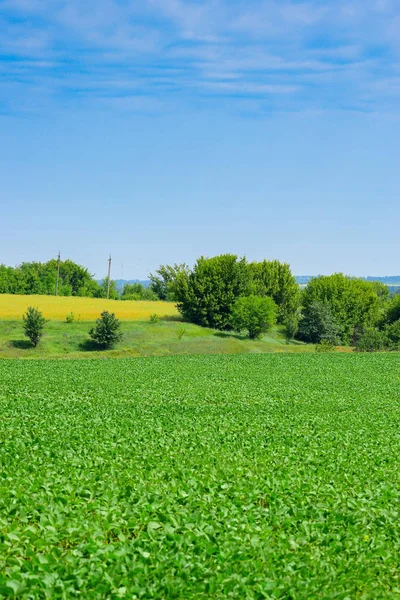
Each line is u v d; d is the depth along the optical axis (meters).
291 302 127.94
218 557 11.24
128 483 16.03
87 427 25.89
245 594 10.02
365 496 16.02
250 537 12.38
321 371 59.22
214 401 37.56
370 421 30.64
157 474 17.20
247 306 100.06
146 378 49.41
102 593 9.70
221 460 19.83
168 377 50.66
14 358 72.19
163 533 12.24
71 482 15.71
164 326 99.19
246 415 31.50
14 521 12.62
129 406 33.75
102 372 53.34
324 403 37.78
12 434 23.77
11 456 19.11
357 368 62.47
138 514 13.47
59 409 31.50
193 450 21.48
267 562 11.25
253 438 24.47
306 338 110.06
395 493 16.30
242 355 74.69
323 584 10.52
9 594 9.43
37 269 194.88
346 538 12.70
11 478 15.86
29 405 32.75
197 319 107.12
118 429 25.23
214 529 12.69
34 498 14.13
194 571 10.58
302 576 10.81
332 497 15.61
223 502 14.71
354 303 126.00
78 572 10.21
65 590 9.64
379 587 10.49
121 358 68.62
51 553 10.98
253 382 48.59
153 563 10.91
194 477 16.92
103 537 12.07
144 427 26.27
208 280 107.50
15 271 171.12
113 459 19.30
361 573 11.10
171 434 24.66
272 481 16.72
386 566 11.55
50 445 21.36
